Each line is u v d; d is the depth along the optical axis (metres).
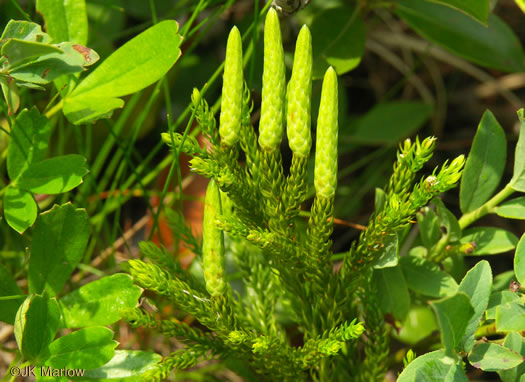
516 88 0.61
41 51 0.36
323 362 0.39
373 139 0.54
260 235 0.36
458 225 0.39
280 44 0.36
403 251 0.48
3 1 0.49
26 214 0.38
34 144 0.38
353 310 0.40
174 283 0.37
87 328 0.36
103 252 0.47
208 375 0.45
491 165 0.39
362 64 0.63
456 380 0.34
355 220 0.53
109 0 0.48
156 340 0.46
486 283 0.35
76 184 0.38
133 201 0.50
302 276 0.38
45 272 0.37
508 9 0.63
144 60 0.38
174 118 0.51
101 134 0.50
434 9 0.46
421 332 0.44
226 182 0.36
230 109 0.36
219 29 0.52
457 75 0.63
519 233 0.53
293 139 0.36
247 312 0.40
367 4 0.46
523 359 0.34
